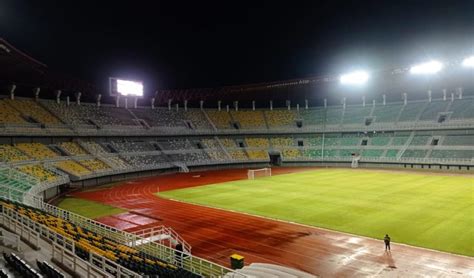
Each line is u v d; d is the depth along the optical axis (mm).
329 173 58844
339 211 30172
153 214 31891
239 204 34812
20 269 11195
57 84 62219
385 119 75062
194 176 60406
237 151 78062
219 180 54094
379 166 67688
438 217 27125
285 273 16328
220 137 80875
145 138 70562
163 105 81625
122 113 71625
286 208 32156
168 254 19578
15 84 58000
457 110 68188
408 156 65500
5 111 53062
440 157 62062
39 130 53750
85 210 34188
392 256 19672
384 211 29547
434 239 22125
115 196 42125
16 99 58000
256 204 34438
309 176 55125
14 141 51281
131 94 70875
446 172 56594
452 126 65500
